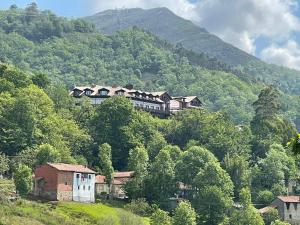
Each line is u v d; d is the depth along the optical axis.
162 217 157.62
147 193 188.62
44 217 137.50
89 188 180.12
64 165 178.12
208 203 178.50
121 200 189.00
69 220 141.75
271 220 189.88
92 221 149.25
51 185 171.62
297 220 199.88
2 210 133.00
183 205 161.38
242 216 172.50
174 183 193.38
